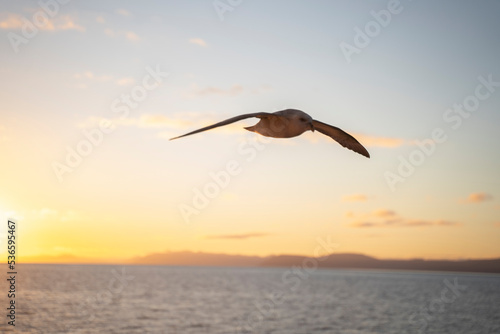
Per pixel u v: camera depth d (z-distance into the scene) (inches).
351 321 2155.5
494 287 6279.5
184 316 2171.5
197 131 232.8
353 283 6643.7
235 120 251.8
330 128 347.3
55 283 4424.2
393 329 1966.0
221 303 2854.3
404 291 4758.9
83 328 1737.2
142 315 2159.2
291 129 290.4
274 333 1787.6
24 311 2102.6
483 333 1897.1
